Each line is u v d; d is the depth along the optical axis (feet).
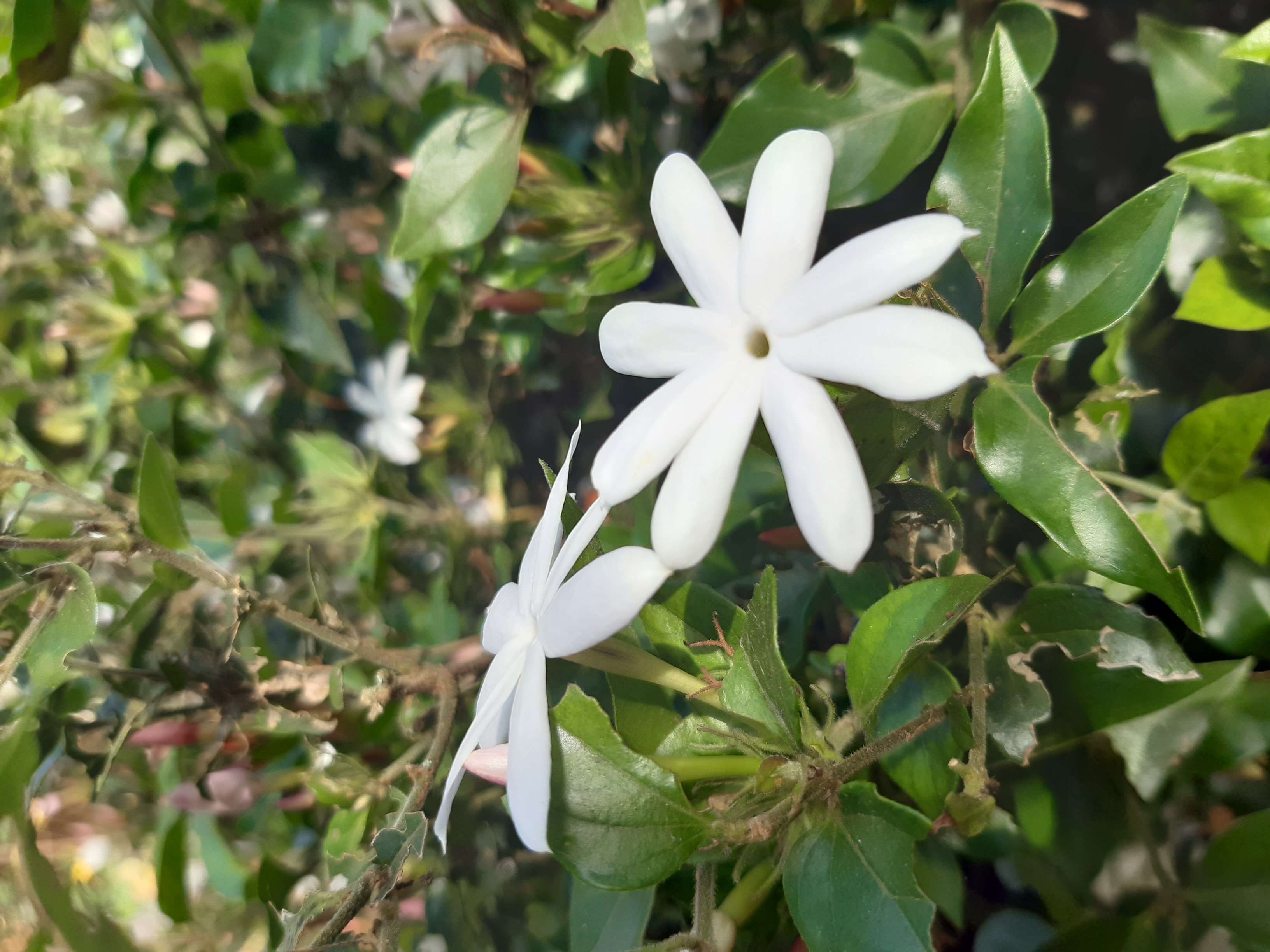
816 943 0.32
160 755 0.64
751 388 0.32
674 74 0.55
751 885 0.35
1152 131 0.48
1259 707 0.37
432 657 0.60
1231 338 0.44
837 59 0.47
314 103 0.59
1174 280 0.43
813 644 0.52
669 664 0.42
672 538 0.31
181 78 0.60
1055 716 0.41
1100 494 0.33
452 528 0.67
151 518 0.52
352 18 0.52
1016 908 0.43
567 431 0.65
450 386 0.67
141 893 0.91
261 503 0.70
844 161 0.46
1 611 0.57
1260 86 0.40
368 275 0.63
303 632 0.59
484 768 0.35
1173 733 0.38
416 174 0.50
